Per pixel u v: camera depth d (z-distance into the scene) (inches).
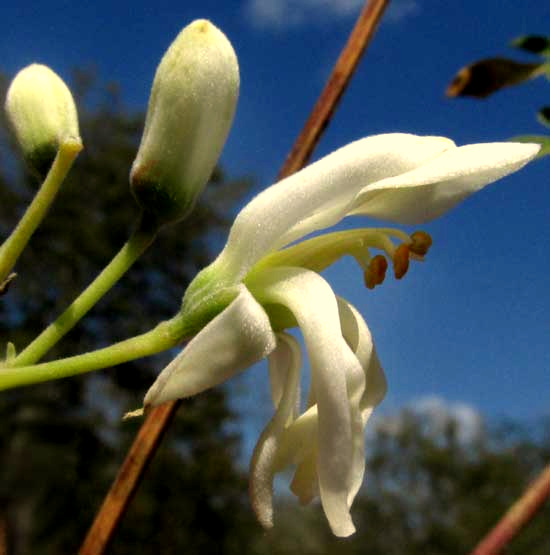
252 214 1.9
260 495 1.9
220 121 1.9
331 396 1.8
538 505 2.4
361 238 2.1
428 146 1.9
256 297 1.9
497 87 3.2
